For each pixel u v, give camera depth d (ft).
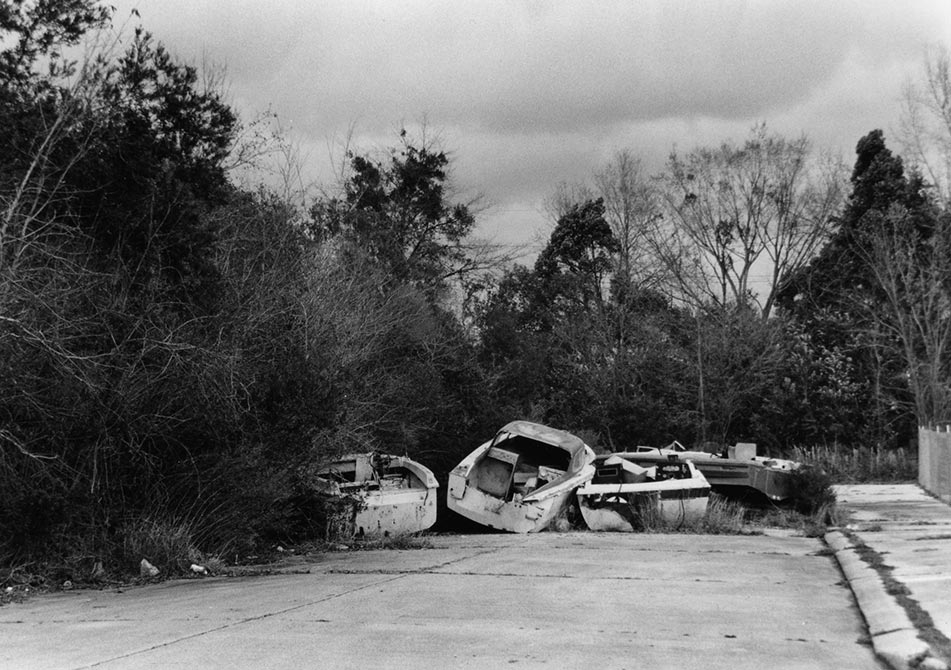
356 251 65.77
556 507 58.70
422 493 57.21
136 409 37.22
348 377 52.80
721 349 122.21
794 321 135.44
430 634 21.49
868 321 124.16
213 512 41.29
